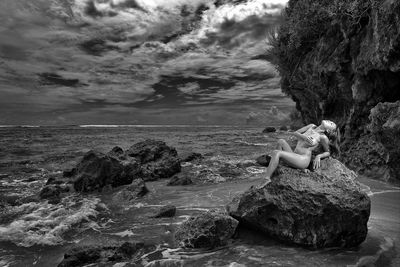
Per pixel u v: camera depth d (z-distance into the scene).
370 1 13.30
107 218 8.73
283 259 5.55
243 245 6.27
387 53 11.83
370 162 12.47
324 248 6.00
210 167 17.05
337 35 16.89
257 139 40.41
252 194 6.61
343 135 15.20
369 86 13.65
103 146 29.86
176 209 9.22
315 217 5.96
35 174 15.92
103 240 6.26
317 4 17.62
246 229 6.90
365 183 11.20
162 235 7.11
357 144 13.74
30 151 25.25
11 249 6.66
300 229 6.10
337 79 16.36
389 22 11.77
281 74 25.02
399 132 10.34
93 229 7.81
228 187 12.02
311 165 6.77
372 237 6.35
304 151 6.66
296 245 6.17
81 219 8.52
